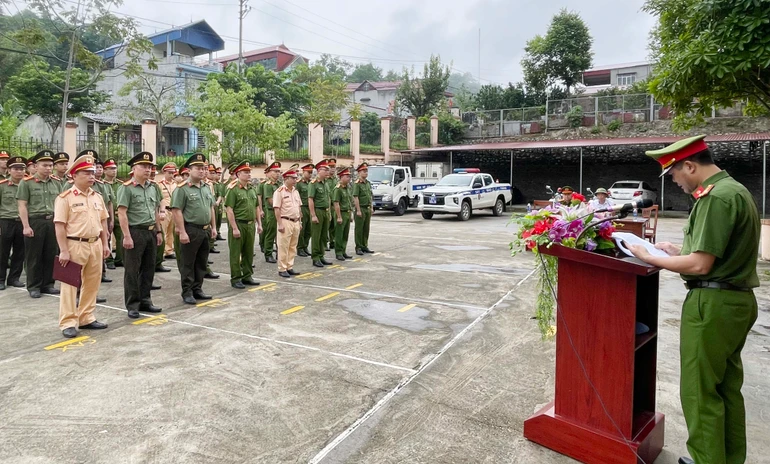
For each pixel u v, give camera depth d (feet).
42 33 46.57
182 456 9.82
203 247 21.53
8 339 16.51
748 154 68.49
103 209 18.10
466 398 12.42
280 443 10.34
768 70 21.97
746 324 8.42
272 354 15.23
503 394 12.64
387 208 64.13
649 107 81.41
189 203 20.79
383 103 150.10
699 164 8.63
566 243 9.61
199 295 21.70
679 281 25.95
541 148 77.71
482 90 108.58
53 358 14.84
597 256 9.21
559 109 89.66
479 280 25.90
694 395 8.55
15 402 12.05
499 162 89.92
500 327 18.03
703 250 8.13
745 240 8.23
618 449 9.18
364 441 10.44
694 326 8.54
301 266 29.81
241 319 18.84
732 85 23.82
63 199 16.61
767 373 13.93
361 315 19.48
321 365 14.40
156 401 12.12
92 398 12.26
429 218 60.64
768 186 67.67
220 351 15.46
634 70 118.21
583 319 9.66
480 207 61.87
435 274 27.43
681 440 10.54
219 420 11.25
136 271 18.92
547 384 13.23
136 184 19.07
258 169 63.26
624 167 80.23
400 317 19.24
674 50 24.98
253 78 85.92
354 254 34.24
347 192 32.35
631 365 9.13
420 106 104.47
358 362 14.66
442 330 17.69
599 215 9.80
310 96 92.48
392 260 31.94
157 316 19.21
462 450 10.12
